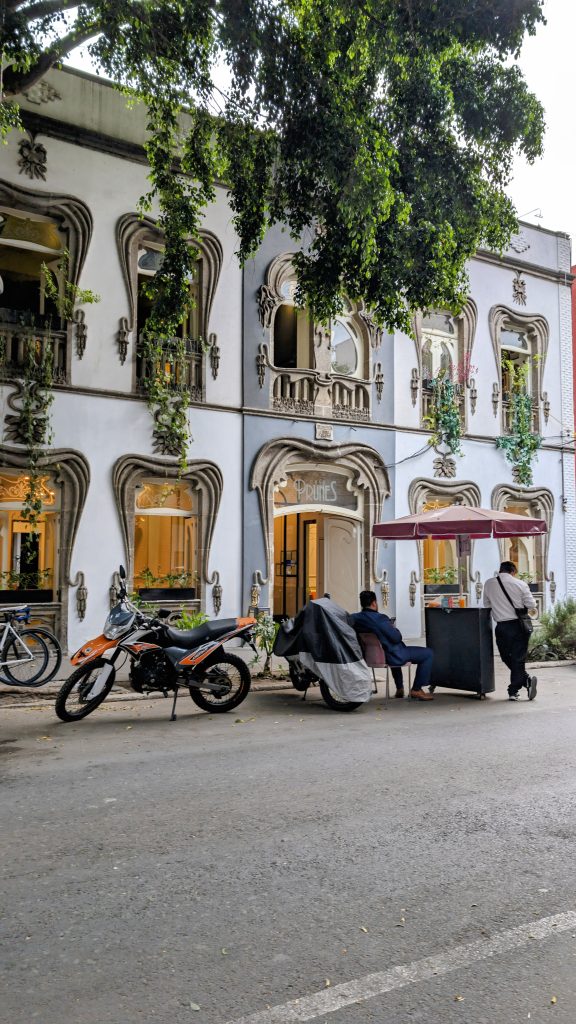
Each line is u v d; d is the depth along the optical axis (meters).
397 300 11.24
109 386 14.06
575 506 21.39
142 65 10.73
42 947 3.53
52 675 10.74
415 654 10.30
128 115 14.37
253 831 5.04
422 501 18.20
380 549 17.31
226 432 15.30
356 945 3.58
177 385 14.72
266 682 11.55
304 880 4.28
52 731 8.16
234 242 15.53
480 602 19.22
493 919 3.86
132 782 6.16
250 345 15.65
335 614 9.65
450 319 19.36
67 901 4.00
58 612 13.54
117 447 14.07
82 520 13.73
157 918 3.82
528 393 20.86
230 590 15.24
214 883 4.23
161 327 12.21
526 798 5.79
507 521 11.62
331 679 9.39
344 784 6.12
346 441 16.86
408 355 18.16
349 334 17.45
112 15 9.94
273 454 15.84
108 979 3.27
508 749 7.38
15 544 13.35
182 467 14.54
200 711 9.38
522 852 4.73
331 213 10.98
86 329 13.88
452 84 10.71
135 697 10.20
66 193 13.72
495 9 9.76
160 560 14.80
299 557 18.50
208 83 10.62
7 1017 2.99
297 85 10.08
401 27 9.87
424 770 6.57
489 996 3.19
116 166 14.28
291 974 3.33
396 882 4.27
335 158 9.99
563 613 15.67
